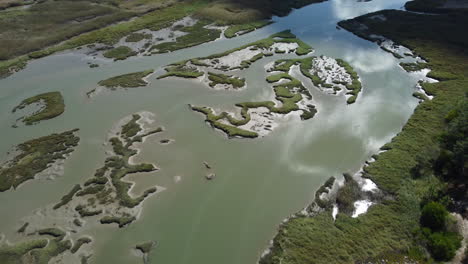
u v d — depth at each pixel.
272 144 41.16
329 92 51.59
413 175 35.09
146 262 28.31
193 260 28.38
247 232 30.58
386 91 52.06
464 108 38.41
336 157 39.09
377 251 27.91
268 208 32.84
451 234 28.02
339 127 44.06
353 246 28.45
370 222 30.41
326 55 63.41
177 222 31.58
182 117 46.19
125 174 36.75
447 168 34.19
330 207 32.72
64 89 53.56
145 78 55.91
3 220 32.19
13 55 63.47
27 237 30.47
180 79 55.41
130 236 30.38
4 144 42.00
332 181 35.66
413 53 63.16
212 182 35.84
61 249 29.20
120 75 57.00
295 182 35.78
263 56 62.94
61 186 35.62
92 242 29.86
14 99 51.38
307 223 30.86
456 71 55.69
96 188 35.06
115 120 45.78
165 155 39.53
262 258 28.28
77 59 63.22
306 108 47.72
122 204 33.19
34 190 35.28
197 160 38.78
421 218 29.86
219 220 31.73
